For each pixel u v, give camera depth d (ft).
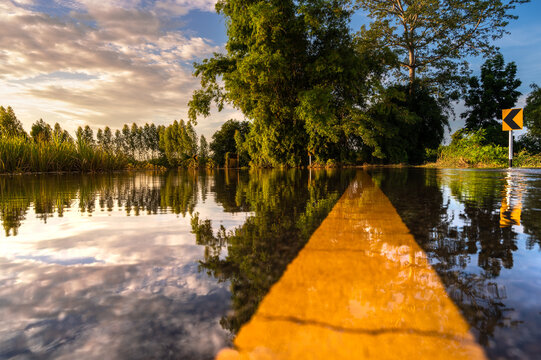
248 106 62.59
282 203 6.56
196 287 1.85
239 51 56.95
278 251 2.62
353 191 9.20
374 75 63.93
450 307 1.45
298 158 62.03
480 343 1.12
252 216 4.91
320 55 55.06
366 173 25.13
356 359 1.02
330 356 1.05
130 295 1.77
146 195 9.30
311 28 51.16
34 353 1.20
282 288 1.73
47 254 2.77
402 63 82.02
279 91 57.98
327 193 8.66
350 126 60.34
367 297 1.56
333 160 58.70
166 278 2.05
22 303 1.68
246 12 49.47
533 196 7.36
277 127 61.16
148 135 191.93
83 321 1.46
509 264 2.20
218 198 8.11
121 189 11.72
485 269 2.07
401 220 4.18
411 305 1.46
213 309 1.53
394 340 1.14
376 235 3.24
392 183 12.65
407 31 80.48
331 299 1.59
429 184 11.82
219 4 57.26
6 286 1.96
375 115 64.75
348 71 53.36
